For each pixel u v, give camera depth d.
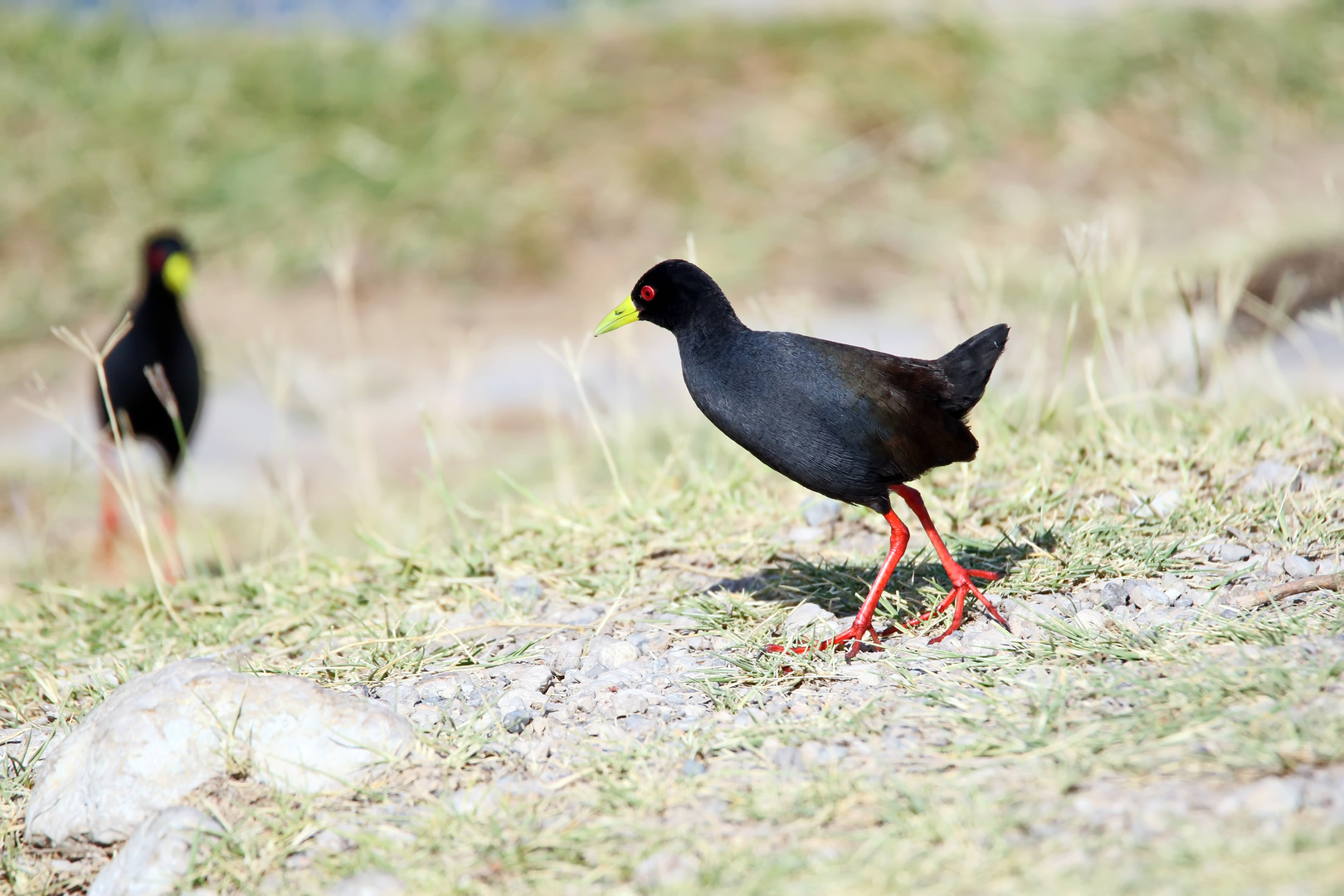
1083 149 24.58
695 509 10.39
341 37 27.81
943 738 6.24
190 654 9.02
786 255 22.25
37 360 20.39
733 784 6.02
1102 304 12.44
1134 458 10.03
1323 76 26.36
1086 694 6.42
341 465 16.72
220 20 28.45
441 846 5.77
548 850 5.67
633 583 9.15
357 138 24.95
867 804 5.70
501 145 24.97
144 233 23.00
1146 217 22.47
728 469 11.59
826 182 23.95
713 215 23.33
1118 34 27.06
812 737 6.38
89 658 9.16
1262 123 25.42
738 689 7.11
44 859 6.53
